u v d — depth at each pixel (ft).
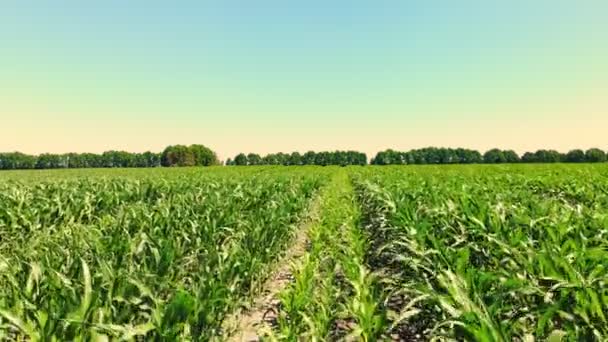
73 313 11.09
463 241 21.48
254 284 23.39
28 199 40.70
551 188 53.31
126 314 12.91
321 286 19.43
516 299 14.62
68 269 15.92
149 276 15.06
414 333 17.78
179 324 12.50
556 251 16.69
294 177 82.53
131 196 50.24
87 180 67.97
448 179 65.00
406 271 20.15
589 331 11.71
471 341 11.42
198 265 20.51
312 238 29.32
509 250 16.60
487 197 33.12
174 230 24.11
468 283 13.80
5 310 10.80
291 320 16.21
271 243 27.25
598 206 28.48
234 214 28.86
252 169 166.40
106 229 24.41
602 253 14.74
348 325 17.42
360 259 22.33
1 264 16.24
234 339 18.04
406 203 28.53
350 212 39.40
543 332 12.33
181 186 57.72
